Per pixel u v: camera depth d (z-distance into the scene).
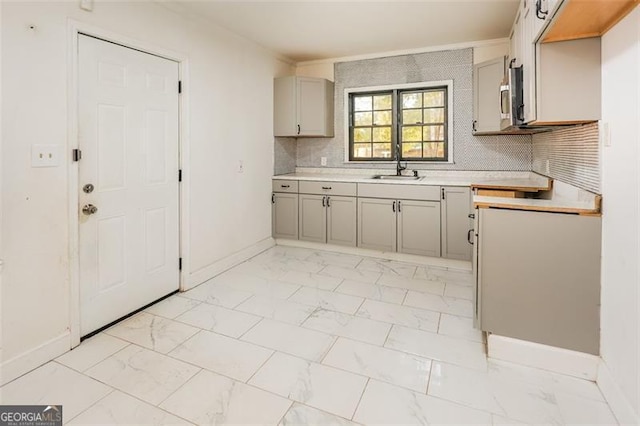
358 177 4.30
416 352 2.12
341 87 4.60
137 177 2.60
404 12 3.10
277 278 3.37
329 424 1.56
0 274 1.80
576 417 1.59
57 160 2.03
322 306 2.76
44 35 1.94
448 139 4.15
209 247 3.34
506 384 1.83
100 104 2.30
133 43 2.49
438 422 1.57
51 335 2.04
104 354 2.09
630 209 1.49
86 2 2.14
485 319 2.05
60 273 2.07
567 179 2.46
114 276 2.46
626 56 1.53
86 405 1.67
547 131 3.10
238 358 2.06
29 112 1.89
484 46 3.89
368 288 3.12
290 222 4.38
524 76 2.20
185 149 2.99
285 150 4.70
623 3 1.43
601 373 1.77
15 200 1.85
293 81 4.31
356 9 3.04
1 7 1.76
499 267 2.00
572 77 1.88
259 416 1.61
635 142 1.45
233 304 2.79
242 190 3.83
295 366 1.98
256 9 3.00
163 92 2.79
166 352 2.12
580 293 1.85
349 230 4.08
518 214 1.94
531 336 1.96
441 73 4.10
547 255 1.90
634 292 1.46
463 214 3.54
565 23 1.64
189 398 1.72
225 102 3.49
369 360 2.04
